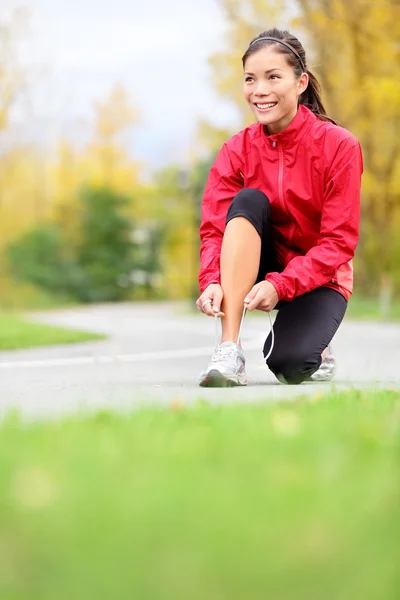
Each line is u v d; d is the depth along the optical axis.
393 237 46.62
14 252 85.31
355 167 6.91
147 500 2.19
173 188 90.25
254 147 7.05
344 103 41.00
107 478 2.47
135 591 1.66
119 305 76.25
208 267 6.93
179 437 3.28
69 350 15.07
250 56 6.85
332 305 7.10
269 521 2.03
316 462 2.74
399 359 12.41
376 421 3.76
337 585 1.71
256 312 39.09
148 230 93.19
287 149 6.93
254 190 6.86
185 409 4.32
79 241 89.88
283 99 6.81
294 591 1.68
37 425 3.70
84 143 88.12
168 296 93.94
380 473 2.56
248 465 2.69
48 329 21.00
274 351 7.03
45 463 2.72
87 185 89.50
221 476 2.51
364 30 40.25
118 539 1.90
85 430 3.51
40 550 1.85
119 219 89.50
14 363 11.42
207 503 2.17
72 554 1.82
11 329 20.50
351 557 1.83
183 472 2.57
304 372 7.04
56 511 2.11
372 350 14.52
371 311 36.50
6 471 2.59
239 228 6.70
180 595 1.65
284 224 7.12
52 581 1.70
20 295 66.62
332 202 6.93
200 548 1.85
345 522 2.05
